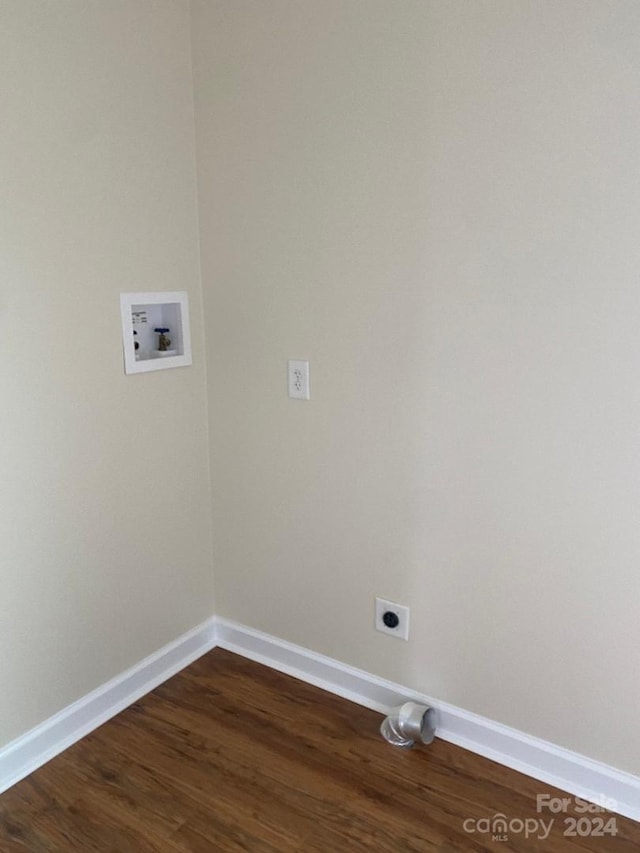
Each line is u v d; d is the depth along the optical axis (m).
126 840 1.50
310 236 1.77
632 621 1.47
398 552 1.81
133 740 1.83
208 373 2.12
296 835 1.51
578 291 1.40
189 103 1.92
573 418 1.46
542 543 1.56
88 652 1.87
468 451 1.62
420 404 1.68
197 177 1.98
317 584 2.02
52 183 1.58
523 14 1.35
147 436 1.95
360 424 1.80
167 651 2.13
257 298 1.93
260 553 2.14
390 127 1.57
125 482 1.90
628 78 1.26
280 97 1.74
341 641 2.01
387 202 1.62
